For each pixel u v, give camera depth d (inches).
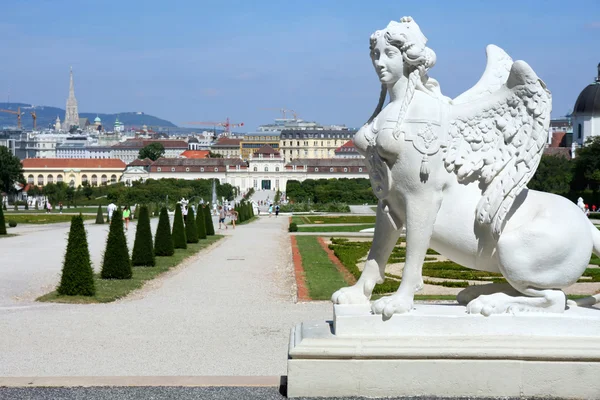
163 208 970.7
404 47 251.4
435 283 654.5
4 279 691.4
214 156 7337.6
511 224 259.9
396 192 259.0
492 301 257.0
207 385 278.1
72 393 271.1
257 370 333.7
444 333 252.4
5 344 392.2
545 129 249.0
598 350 243.9
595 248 262.1
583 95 4035.4
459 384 246.4
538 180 3100.4
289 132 7436.0
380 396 247.9
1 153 3395.7
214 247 1136.8
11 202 3764.8
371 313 258.2
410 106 253.9
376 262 271.6
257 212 2689.5
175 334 421.7
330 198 3644.2
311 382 249.4
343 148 7027.6
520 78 249.0
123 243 700.7
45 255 948.0
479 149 256.5
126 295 595.5
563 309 259.9
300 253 985.5
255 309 516.1
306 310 510.9
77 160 5561.0
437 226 260.8
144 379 288.8
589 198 2652.6
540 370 245.1
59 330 433.1
